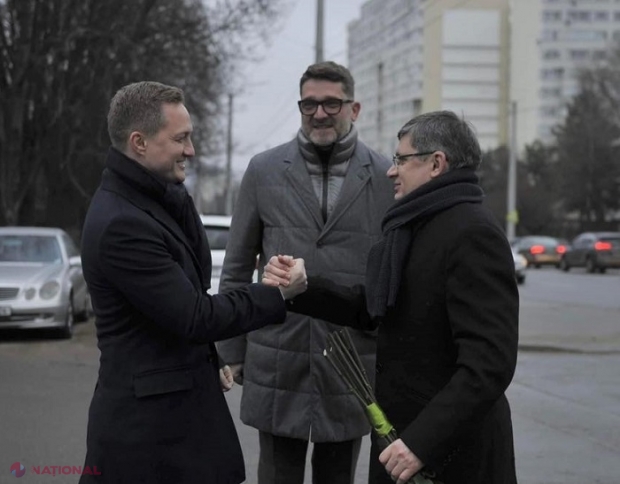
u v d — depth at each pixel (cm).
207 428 270
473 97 10344
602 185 6303
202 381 271
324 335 366
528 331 1330
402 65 9112
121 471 260
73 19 2014
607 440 642
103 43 2045
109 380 264
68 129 2159
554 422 703
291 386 369
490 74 10381
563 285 2562
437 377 270
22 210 2253
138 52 2103
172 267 260
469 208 269
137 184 265
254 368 377
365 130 8775
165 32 2134
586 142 6388
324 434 367
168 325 257
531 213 6406
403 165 285
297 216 373
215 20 2183
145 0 2050
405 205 276
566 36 10919
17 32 1991
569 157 6488
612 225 6250
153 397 260
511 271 262
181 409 263
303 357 367
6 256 1223
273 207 378
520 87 10606
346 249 372
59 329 1167
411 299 272
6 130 2053
